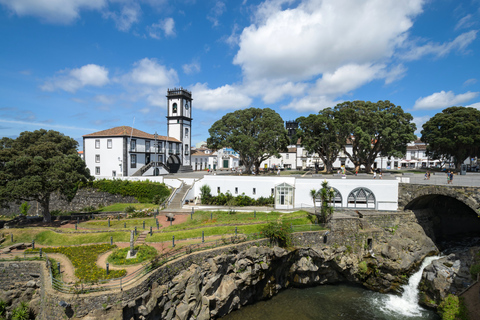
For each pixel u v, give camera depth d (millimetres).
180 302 24234
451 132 57250
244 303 29609
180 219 38219
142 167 61562
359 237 36281
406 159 95188
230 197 46562
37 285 25234
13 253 27828
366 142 55938
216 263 27109
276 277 32500
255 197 46594
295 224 35875
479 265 29047
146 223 36375
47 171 35781
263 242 31156
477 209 33438
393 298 31750
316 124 55656
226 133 59656
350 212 40969
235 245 29188
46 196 38250
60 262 25250
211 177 48938
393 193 41844
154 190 48844
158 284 22656
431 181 42438
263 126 55812
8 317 24641
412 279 34062
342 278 35719
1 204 35250
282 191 43406
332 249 34031
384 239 38000
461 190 34938
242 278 28438
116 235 31594
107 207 46250
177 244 28812
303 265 33031
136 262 24516
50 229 34094
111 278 21406
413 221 41125
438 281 30125
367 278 34625
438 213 46562
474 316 24828
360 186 42250
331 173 60781
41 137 48656
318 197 42781
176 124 76938
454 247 39875
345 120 58031
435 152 68375
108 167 58781
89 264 24344
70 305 18672
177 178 52406
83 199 50094
